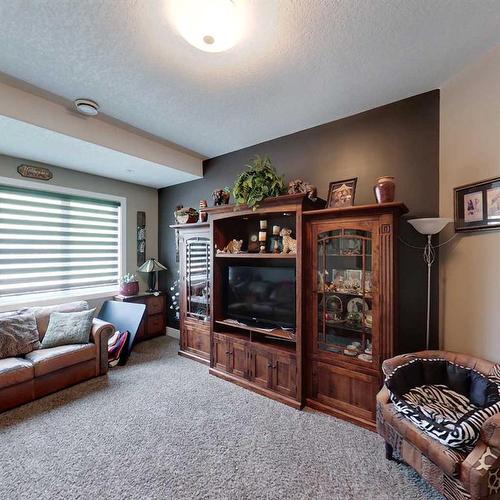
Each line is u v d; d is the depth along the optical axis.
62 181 3.48
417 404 1.59
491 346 1.84
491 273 1.84
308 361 2.38
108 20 1.55
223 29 1.47
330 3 1.44
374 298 2.06
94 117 2.70
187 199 4.18
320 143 2.82
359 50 1.79
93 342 2.89
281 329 2.62
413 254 2.32
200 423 2.11
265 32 1.63
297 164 2.98
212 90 2.24
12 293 3.16
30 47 1.75
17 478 1.59
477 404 1.59
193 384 2.74
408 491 1.51
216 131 3.00
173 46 1.75
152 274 4.46
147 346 3.85
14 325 2.65
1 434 1.97
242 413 2.25
